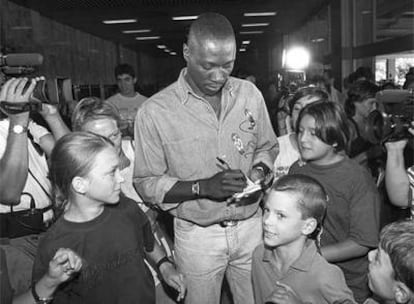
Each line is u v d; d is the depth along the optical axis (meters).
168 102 2.11
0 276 1.39
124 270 1.82
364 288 2.10
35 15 9.11
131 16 10.64
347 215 2.07
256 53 24.19
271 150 2.42
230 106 2.17
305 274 1.78
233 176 1.97
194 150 2.12
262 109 2.30
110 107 2.37
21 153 1.90
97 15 10.28
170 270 2.14
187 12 10.52
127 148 2.66
